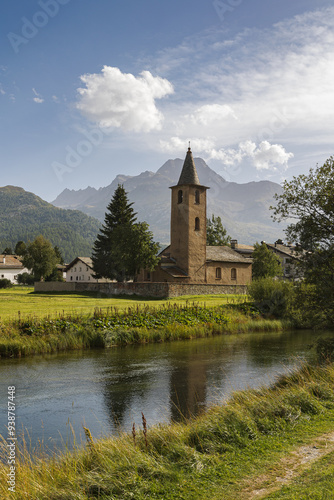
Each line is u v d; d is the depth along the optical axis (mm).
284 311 35281
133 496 5312
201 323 30688
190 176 62312
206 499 5137
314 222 18000
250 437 7578
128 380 16250
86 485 5734
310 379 11969
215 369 18188
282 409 8922
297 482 5418
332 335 18812
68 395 14195
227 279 65000
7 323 23344
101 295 54250
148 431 8039
